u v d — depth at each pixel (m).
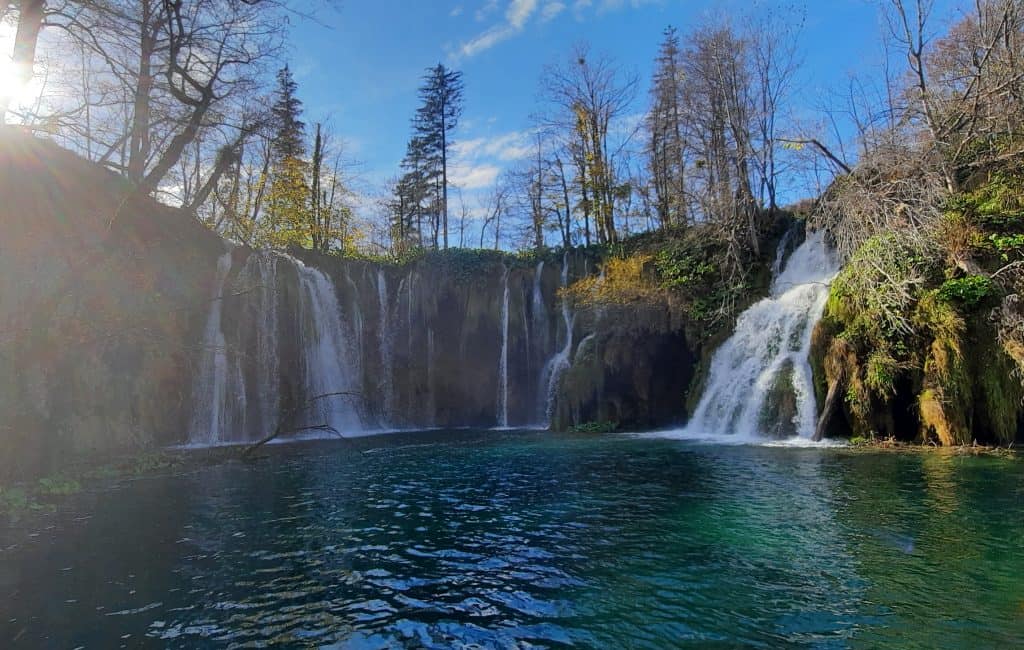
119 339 18.36
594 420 24.69
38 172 16.69
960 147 18.22
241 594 6.22
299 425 24.28
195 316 21.75
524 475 12.94
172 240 21.19
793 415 18.09
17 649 5.03
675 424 24.28
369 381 27.70
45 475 13.32
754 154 25.47
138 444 18.83
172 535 8.46
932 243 16.05
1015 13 19.31
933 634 4.98
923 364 15.76
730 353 21.58
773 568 6.63
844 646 4.82
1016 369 14.35
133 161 20.42
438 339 30.03
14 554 7.64
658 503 9.84
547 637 5.16
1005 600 5.61
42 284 15.41
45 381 15.34
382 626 5.42
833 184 21.31
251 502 10.60
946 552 6.96
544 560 7.14
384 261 36.03
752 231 24.58
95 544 8.05
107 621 5.58
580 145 36.94
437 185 48.75
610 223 35.19
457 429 26.62
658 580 6.39
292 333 24.83
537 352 29.69
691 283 25.00
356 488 11.78
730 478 11.72
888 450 14.73
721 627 5.25
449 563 7.10
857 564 6.66
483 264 31.38
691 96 28.77
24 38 14.09
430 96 48.22
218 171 22.39
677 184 29.20
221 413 22.08
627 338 24.55
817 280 21.81
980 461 12.70
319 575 6.77
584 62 36.00
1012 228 15.69
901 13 20.38
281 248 27.36
